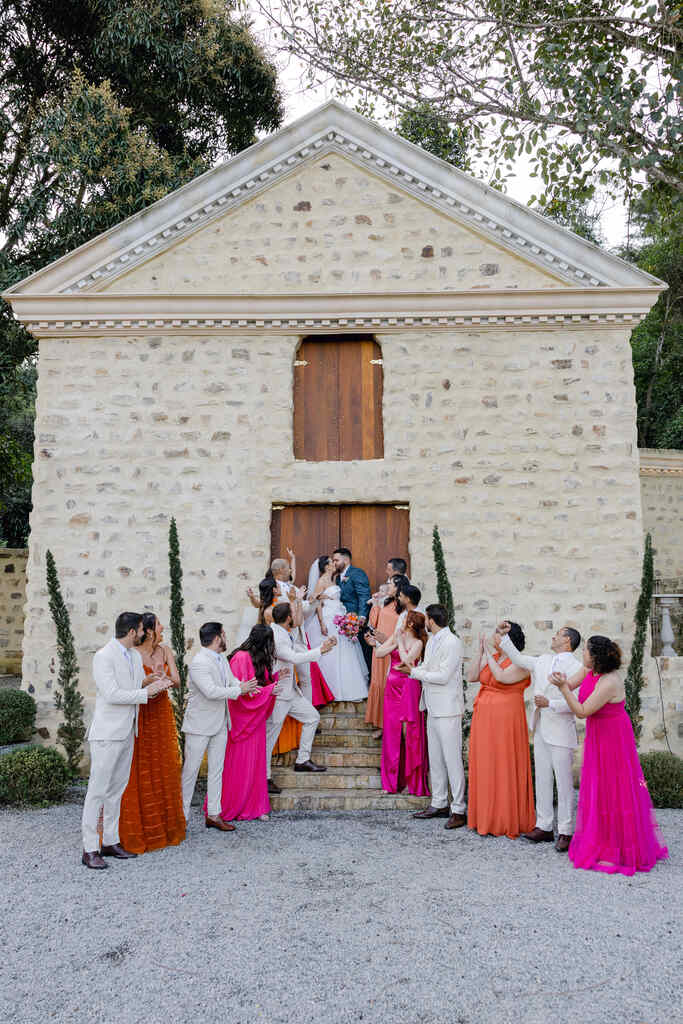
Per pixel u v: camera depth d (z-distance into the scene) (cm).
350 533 858
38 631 824
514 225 849
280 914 465
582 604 814
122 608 827
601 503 825
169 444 848
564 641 609
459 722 654
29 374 1966
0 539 1995
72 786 782
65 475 844
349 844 601
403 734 714
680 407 2019
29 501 1970
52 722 814
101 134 1326
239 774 663
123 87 1529
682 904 481
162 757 599
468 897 491
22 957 414
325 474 841
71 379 855
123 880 523
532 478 831
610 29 988
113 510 841
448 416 842
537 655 809
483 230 855
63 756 784
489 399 841
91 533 837
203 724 637
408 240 860
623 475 827
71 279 859
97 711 559
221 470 845
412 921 454
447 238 859
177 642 795
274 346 858
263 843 604
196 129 1633
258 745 673
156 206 860
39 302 848
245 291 860
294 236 866
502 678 629
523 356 845
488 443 838
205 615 827
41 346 860
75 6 1459
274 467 843
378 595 801
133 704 562
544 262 848
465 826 654
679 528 1402
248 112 1648
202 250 869
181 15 1448
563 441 834
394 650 733
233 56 1523
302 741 737
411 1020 349
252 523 838
